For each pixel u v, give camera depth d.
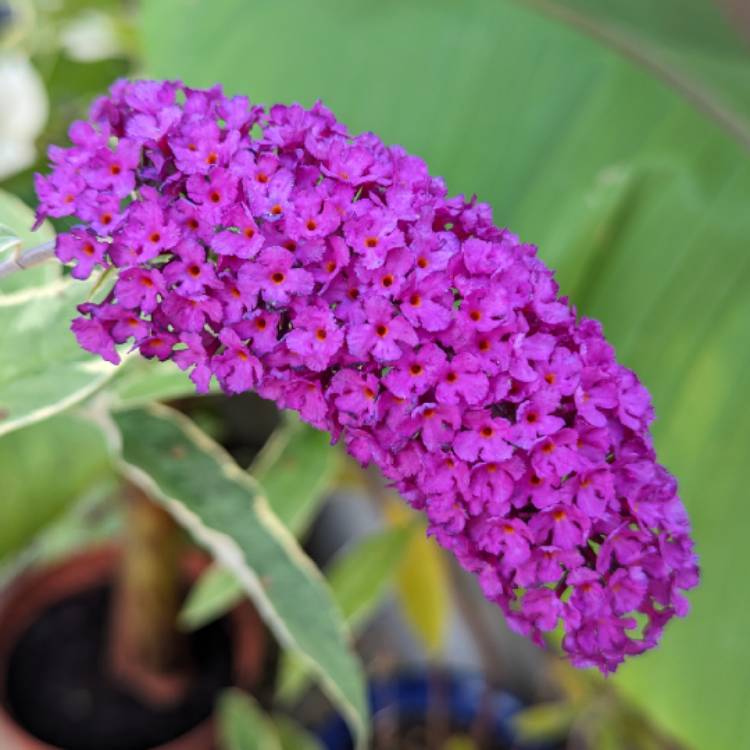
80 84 0.57
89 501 0.64
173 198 0.25
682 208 0.38
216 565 0.50
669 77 0.39
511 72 0.40
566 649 0.25
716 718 0.34
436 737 0.59
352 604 0.48
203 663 0.61
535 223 0.39
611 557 0.25
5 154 0.60
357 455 0.25
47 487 0.43
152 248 0.24
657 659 0.35
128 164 0.26
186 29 0.44
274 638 0.64
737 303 0.36
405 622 0.68
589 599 0.24
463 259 0.24
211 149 0.25
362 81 0.41
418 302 0.24
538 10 0.40
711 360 0.36
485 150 0.40
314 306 0.24
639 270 0.38
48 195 0.26
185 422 0.39
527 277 0.24
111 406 0.37
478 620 0.62
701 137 0.38
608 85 0.39
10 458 0.42
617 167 0.38
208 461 0.39
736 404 0.35
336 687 0.38
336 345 0.24
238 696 0.54
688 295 0.37
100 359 0.33
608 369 0.25
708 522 0.35
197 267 0.24
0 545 0.43
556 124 0.40
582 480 0.24
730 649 0.34
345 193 0.24
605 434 0.24
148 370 0.36
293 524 0.42
